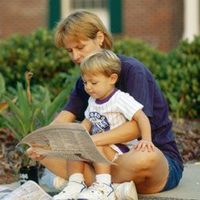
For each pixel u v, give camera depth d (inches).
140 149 237.8
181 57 526.6
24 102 339.6
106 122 247.0
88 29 251.6
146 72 254.7
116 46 563.5
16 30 845.2
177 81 513.0
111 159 243.9
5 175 322.3
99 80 242.2
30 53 546.3
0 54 547.5
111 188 239.0
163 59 557.9
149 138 238.7
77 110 269.3
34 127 336.8
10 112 416.2
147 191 252.7
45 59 534.9
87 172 246.7
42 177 291.4
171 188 262.5
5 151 349.4
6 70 542.6
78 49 254.4
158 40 816.9
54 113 349.7
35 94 447.5
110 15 829.2
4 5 847.1
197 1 798.5
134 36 822.5
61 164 253.9
